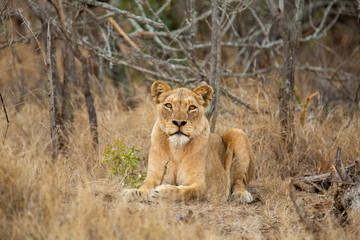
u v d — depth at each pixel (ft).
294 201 22.36
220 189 30.04
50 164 25.57
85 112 42.45
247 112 40.55
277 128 37.19
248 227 23.06
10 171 21.44
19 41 41.19
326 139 37.42
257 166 35.63
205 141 28.43
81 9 40.47
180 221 21.54
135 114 43.88
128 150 33.86
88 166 31.60
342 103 45.42
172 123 26.94
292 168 35.40
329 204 26.96
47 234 19.10
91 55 44.57
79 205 21.38
